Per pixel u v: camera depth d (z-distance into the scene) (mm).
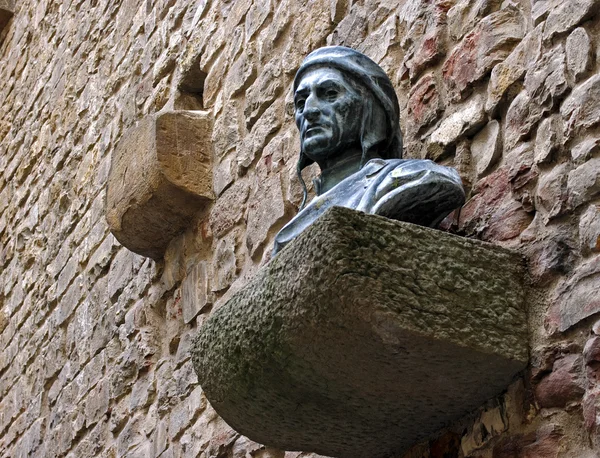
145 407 5090
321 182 3326
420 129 3613
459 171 3340
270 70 4801
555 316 2820
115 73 6461
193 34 5539
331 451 3352
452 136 3432
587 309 2742
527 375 2842
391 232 2768
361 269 2695
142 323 5316
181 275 5078
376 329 2699
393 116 3330
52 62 7684
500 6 3484
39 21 8242
